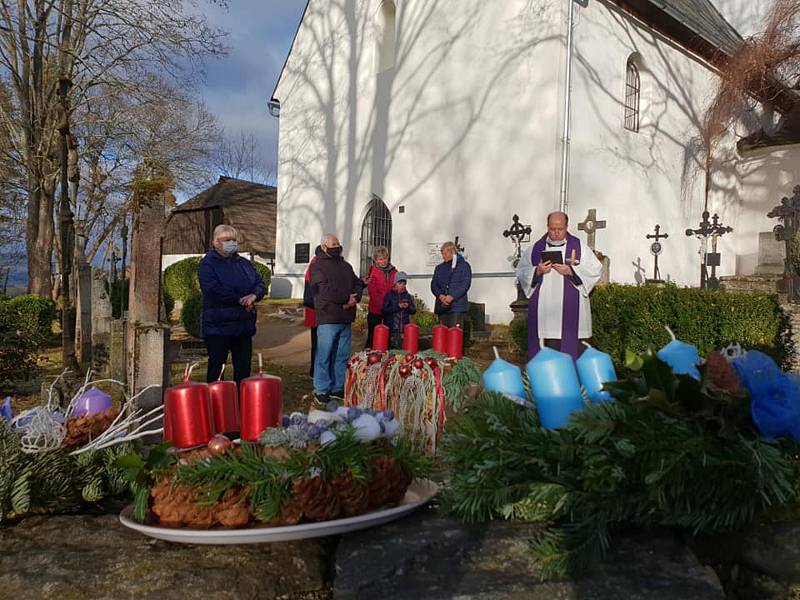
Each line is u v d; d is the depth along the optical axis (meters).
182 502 2.12
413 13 16.30
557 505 2.03
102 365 7.81
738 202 19.06
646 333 8.25
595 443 2.04
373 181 17.38
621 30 14.65
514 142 14.02
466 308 9.07
